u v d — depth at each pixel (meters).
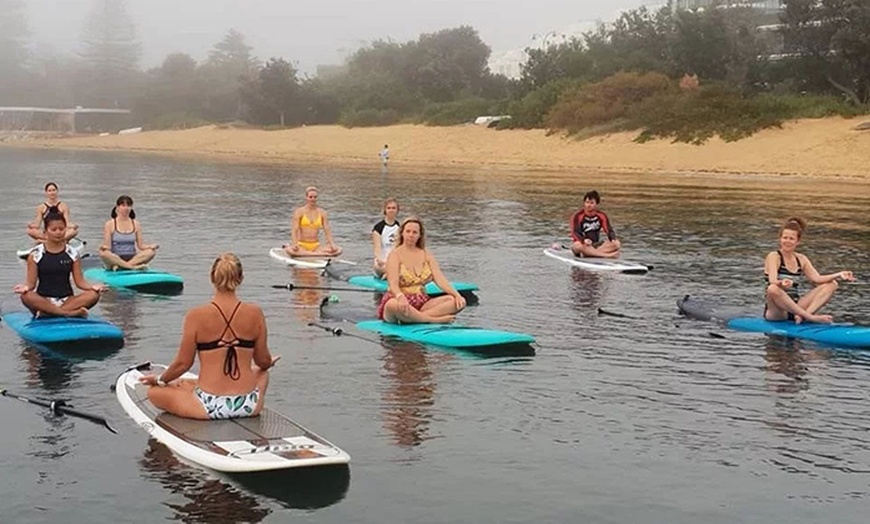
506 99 84.19
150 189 39.88
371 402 9.74
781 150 54.84
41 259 12.40
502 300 15.84
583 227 20.56
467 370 11.05
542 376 10.86
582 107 67.88
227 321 8.43
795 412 9.65
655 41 81.69
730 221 29.27
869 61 60.78
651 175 52.31
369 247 22.75
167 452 8.09
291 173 53.16
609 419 9.35
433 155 70.62
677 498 7.47
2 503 7.13
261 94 99.62
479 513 7.12
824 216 30.66
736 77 68.69
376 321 13.32
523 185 44.53
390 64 114.44
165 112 124.19
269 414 8.70
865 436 8.95
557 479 7.80
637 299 16.02
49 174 49.62
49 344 11.68
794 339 12.98
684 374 11.05
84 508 7.06
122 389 9.51
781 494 7.58
